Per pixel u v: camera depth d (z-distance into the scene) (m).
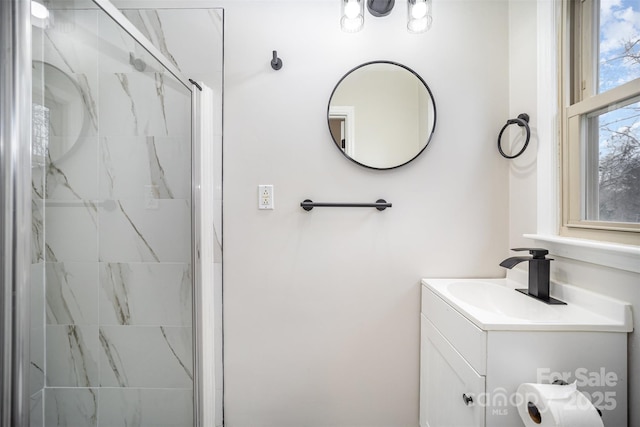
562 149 1.02
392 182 1.26
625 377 0.76
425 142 1.25
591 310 0.86
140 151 1.12
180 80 1.10
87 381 1.14
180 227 1.14
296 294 1.27
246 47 1.25
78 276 1.14
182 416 1.14
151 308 1.15
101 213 1.13
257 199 1.26
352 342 1.27
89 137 1.12
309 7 1.25
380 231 1.27
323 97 1.25
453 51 1.25
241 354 1.26
